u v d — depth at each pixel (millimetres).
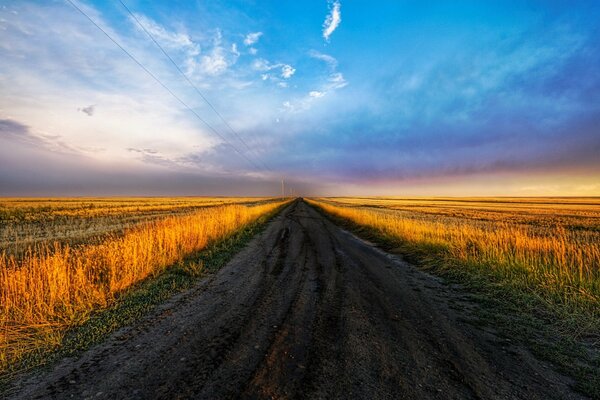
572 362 3539
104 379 3035
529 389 2943
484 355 3652
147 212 31438
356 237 15672
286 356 3482
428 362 3426
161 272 7539
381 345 3838
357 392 2799
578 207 64375
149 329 4273
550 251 8180
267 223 22344
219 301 5516
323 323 4523
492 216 35531
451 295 6168
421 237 11883
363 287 6555
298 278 7211
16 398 2760
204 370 3174
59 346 3770
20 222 20750
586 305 5051
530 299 5680
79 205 44156
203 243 10891
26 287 5043
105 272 6438
